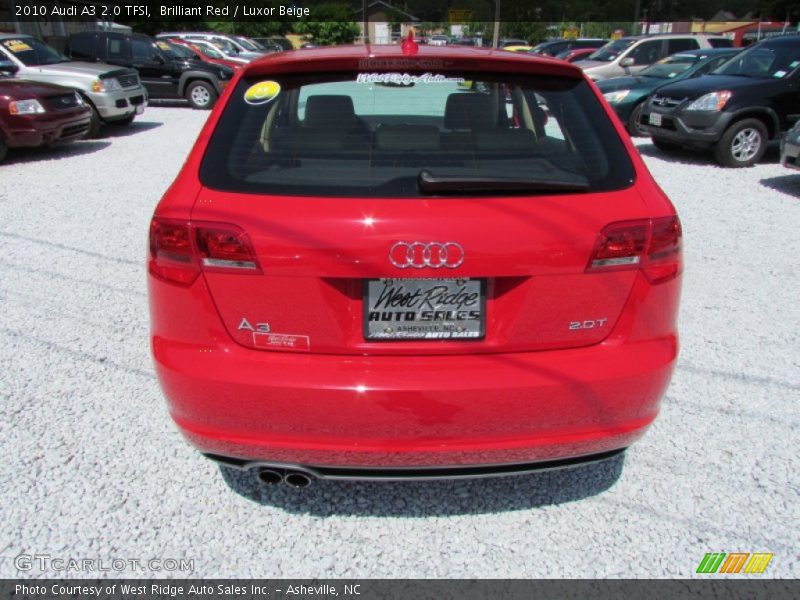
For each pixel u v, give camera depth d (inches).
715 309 172.4
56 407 127.0
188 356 83.0
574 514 101.1
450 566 91.7
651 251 83.7
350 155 86.3
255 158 86.2
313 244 77.4
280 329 81.3
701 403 129.2
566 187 82.9
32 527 97.0
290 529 97.7
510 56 97.6
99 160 385.4
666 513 101.3
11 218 256.2
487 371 81.0
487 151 88.4
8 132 365.7
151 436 118.7
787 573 90.6
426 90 95.8
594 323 83.7
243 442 83.1
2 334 156.6
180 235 81.1
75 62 484.7
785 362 145.1
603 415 83.7
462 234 77.7
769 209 271.4
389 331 81.7
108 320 165.6
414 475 85.4
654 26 1710.1
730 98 352.2
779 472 109.8
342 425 80.6
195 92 636.7
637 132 476.1
